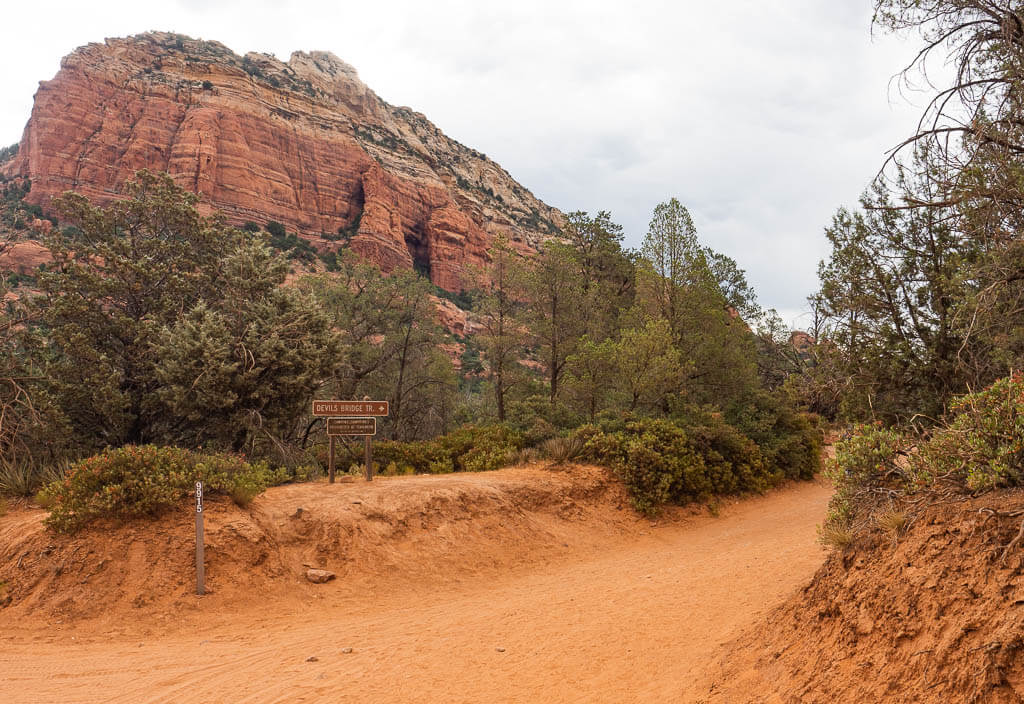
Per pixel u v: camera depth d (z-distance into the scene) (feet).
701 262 79.97
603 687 16.92
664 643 20.10
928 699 10.00
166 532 31.81
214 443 64.13
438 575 36.78
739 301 107.34
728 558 34.91
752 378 86.53
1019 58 23.75
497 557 40.78
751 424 79.05
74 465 36.09
